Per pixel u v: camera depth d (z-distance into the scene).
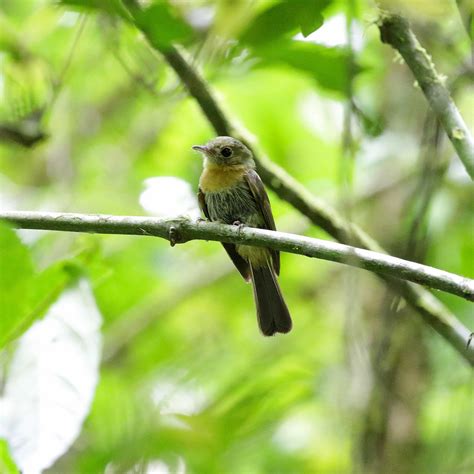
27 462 6.54
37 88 11.80
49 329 7.07
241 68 6.32
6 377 6.99
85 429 11.53
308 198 9.86
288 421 12.67
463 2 7.54
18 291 6.75
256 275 10.83
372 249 9.84
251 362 14.27
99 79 15.75
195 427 11.13
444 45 9.05
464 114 13.22
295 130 16.66
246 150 11.23
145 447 10.91
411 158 12.72
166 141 16.58
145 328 15.03
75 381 6.89
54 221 7.66
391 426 10.84
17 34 11.77
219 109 9.64
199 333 15.89
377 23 7.77
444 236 12.96
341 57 6.24
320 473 12.42
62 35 14.12
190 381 13.59
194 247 16.17
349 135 6.24
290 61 6.25
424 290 9.30
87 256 8.70
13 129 10.75
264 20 5.06
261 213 11.22
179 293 15.30
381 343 9.63
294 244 7.27
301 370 12.73
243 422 11.66
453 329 8.99
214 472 11.05
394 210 12.51
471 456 10.70
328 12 6.15
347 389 10.86
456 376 11.83
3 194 16.42
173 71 9.53
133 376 13.51
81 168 16.75
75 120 16.55
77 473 11.05
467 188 12.38
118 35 9.58
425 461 10.78
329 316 15.73
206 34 5.82
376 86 13.46
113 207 15.10
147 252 15.53
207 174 11.26
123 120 16.94
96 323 7.18
